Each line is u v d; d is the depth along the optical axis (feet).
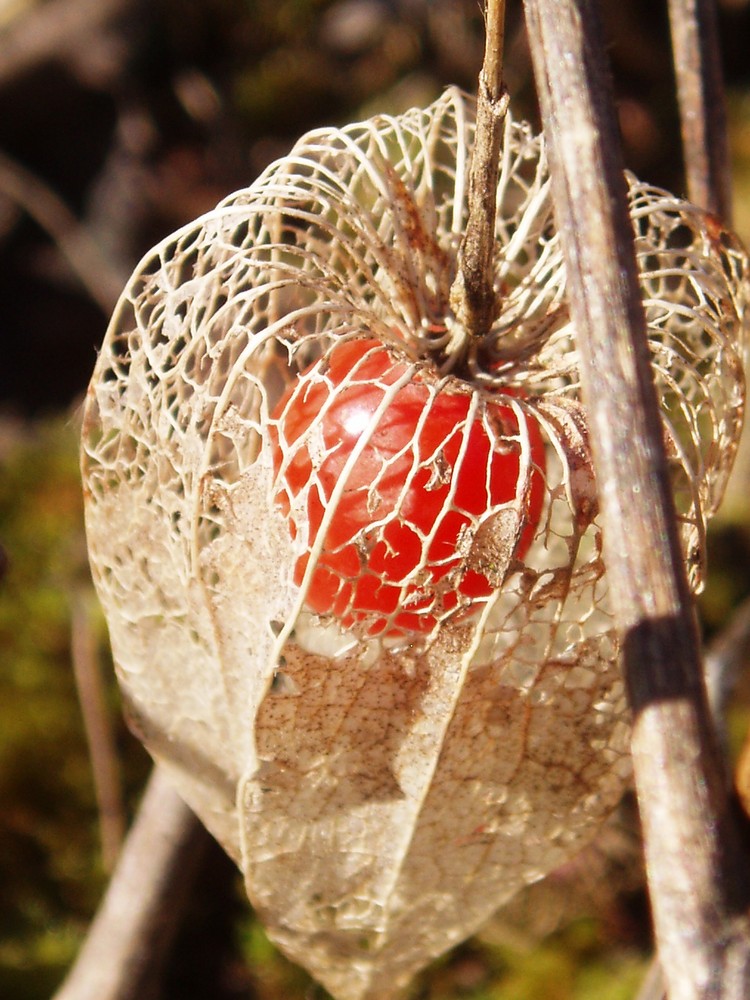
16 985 0.61
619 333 0.34
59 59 0.97
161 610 0.41
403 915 0.40
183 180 0.97
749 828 0.37
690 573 0.39
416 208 0.41
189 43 1.01
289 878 0.40
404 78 0.99
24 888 0.65
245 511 0.39
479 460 0.38
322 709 0.39
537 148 0.43
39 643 0.71
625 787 0.40
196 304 0.39
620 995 0.61
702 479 0.39
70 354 0.93
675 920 0.32
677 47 0.45
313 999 0.64
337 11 1.03
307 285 0.39
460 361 0.40
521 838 0.40
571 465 0.38
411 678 0.38
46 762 0.67
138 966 0.53
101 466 0.41
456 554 0.38
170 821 0.52
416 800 0.39
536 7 0.35
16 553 0.76
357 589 0.39
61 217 0.90
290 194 0.40
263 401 0.38
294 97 0.99
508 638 0.41
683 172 0.99
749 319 0.42
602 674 0.39
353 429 0.39
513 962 0.63
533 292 0.42
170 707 0.41
